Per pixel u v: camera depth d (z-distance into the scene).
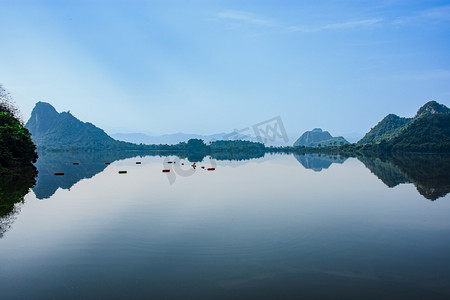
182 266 13.95
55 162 95.31
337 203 28.14
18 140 66.88
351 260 14.61
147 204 27.72
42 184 41.25
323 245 16.69
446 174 52.16
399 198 30.64
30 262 14.56
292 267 13.79
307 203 28.17
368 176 50.34
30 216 23.31
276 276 12.87
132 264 14.20
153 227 20.23
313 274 13.06
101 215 23.59
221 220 22.03
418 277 12.83
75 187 38.53
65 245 16.86
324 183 41.84
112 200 29.73
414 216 23.28
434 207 26.39
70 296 11.42
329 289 11.79
